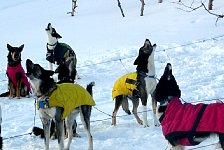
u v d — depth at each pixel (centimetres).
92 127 800
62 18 2462
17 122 873
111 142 712
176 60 1268
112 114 846
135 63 801
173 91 572
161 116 579
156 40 1585
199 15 1923
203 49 1363
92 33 1908
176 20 1906
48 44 1236
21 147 719
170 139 558
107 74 1231
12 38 2038
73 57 777
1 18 2786
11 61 1062
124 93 805
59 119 654
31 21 2520
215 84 989
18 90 1073
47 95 647
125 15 2216
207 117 531
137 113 849
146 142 701
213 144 644
